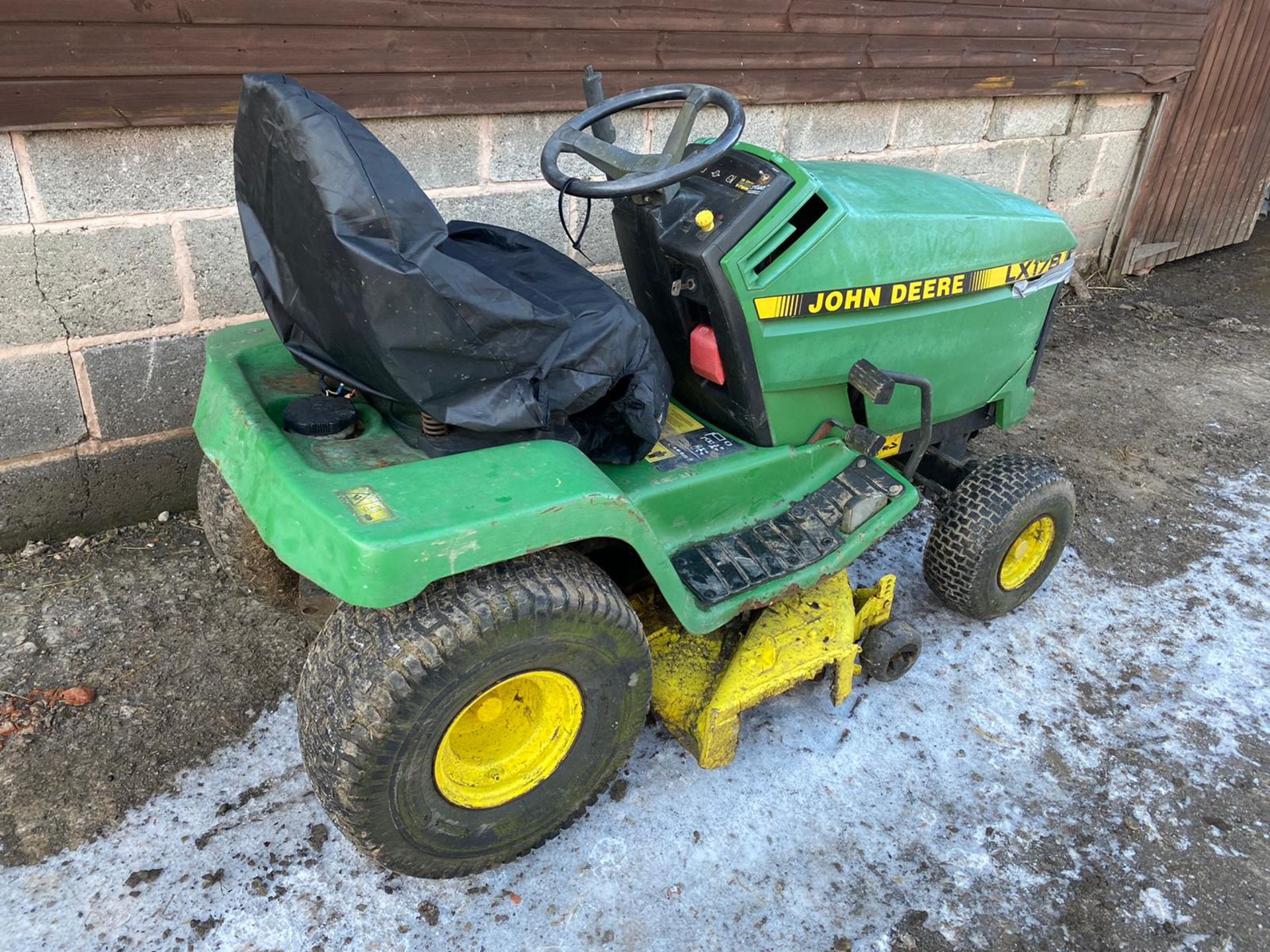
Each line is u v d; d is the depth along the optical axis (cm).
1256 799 246
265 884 207
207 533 253
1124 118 588
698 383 247
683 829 226
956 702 272
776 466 241
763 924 206
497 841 204
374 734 169
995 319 272
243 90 168
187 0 264
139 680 259
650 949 199
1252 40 619
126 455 314
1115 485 396
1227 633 310
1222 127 646
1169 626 312
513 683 195
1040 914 212
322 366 195
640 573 235
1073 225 615
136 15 259
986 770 250
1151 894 219
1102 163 598
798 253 222
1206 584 335
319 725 175
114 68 262
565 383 191
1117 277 657
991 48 480
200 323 310
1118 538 359
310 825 221
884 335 246
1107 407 467
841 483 253
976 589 283
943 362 265
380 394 193
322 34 290
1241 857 229
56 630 274
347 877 210
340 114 164
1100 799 244
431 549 161
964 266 254
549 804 208
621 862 217
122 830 218
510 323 175
